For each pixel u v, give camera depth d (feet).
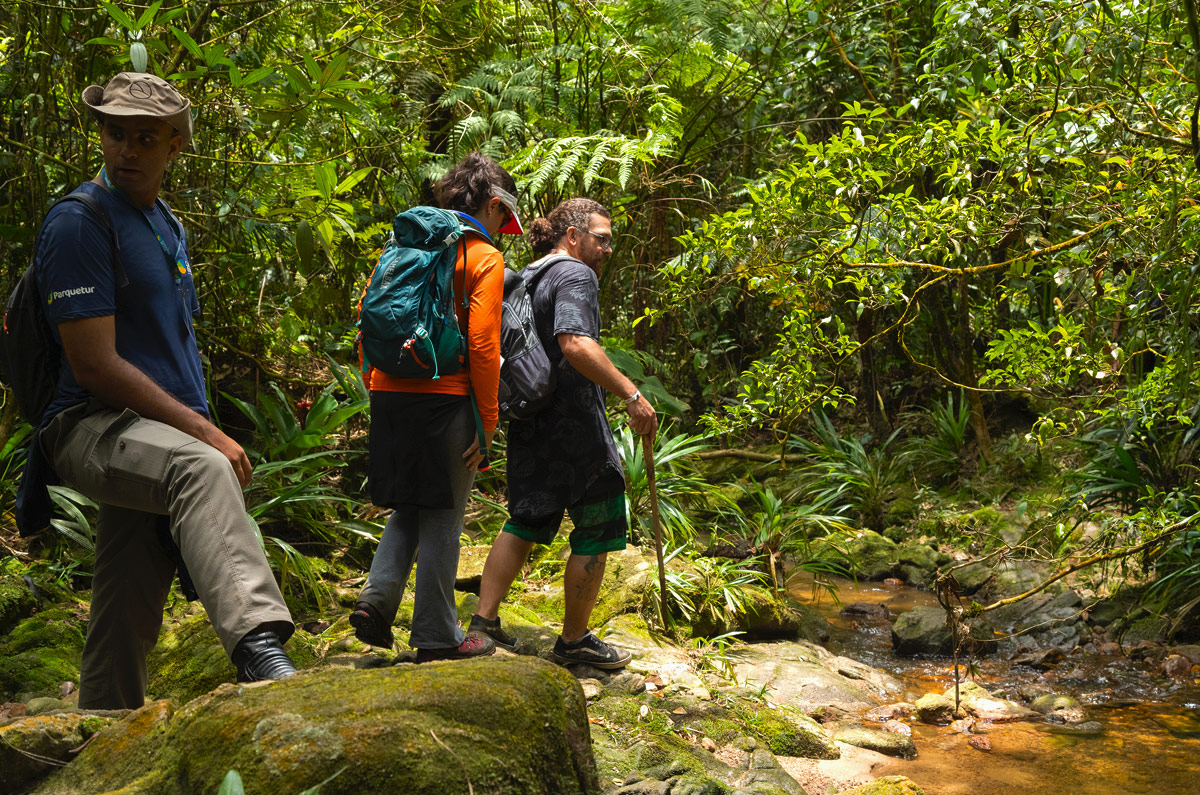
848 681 12.51
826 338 14.61
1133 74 11.04
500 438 17.80
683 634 13.03
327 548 14.83
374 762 5.28
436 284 9.30
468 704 5.74
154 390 7.32
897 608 16.17
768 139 22.24
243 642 6.84
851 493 20.43
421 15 17.13
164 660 10.79
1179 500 14.17
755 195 12.73
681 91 20.74
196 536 7.01
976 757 10.26
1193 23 8.21
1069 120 11.14
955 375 20.97
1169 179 10.23
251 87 13.53
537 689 6.13
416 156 19.01
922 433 22.56
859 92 20.81
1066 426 13.62
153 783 5.59
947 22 12.42
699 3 19.80
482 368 9.34
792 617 14.16
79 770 6.11
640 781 8.43
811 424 23.16
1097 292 12.09
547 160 17.08
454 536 9.86
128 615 8.25
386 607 9.68
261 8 14.67
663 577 11.84
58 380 7.73
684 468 18.70
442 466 9.55
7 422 13.87
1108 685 12.72
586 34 19.57
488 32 19.49
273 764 5.23
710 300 20.40
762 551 16.28
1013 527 18.25
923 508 20.13
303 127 15.99
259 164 14.10
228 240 15.29
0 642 11.14
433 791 5.31
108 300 7.32
